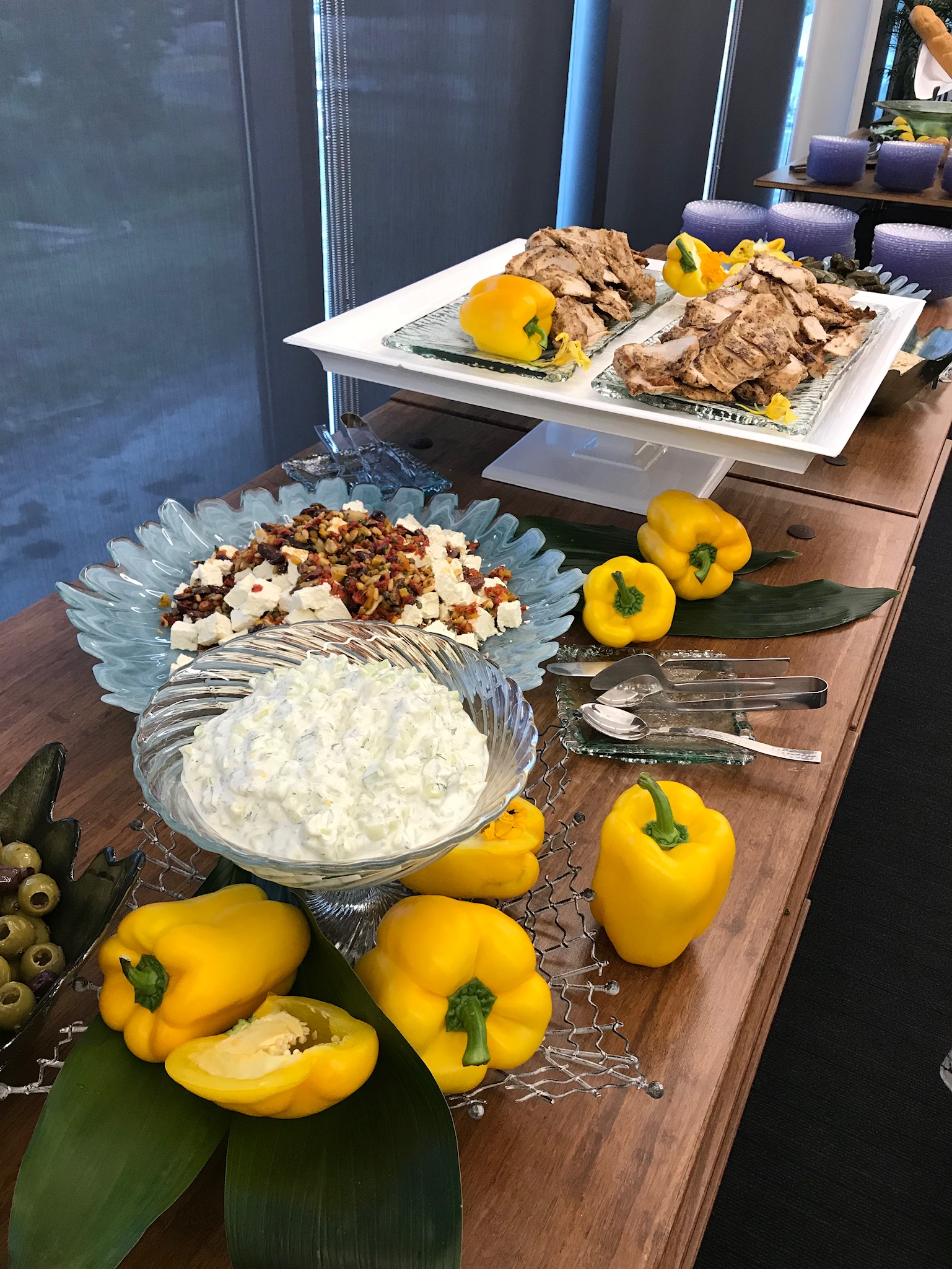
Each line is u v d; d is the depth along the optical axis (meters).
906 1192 1.11
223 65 1.62
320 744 0.53
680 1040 0.59
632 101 2.93
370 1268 0.44
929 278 1.84
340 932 0.62
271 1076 0.46
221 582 0.86
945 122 2.58
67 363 1.55
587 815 0.75
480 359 1.15
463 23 2.14
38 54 1.34
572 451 1.29
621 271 1.35
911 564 1.26
